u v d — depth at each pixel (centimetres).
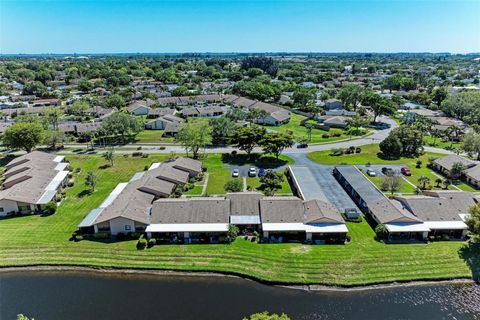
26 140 9575
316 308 4147
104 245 5334
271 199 6100
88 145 11162
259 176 8150
